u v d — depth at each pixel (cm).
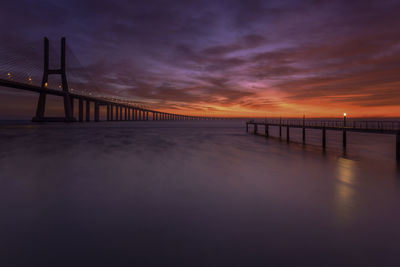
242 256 530
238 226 673
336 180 1180
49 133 4556
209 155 2002
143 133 4925
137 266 498
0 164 1532
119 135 4256
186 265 501
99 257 527
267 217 733
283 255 536
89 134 4381
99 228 659
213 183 1114
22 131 5125
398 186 1075
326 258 526
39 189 1005
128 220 709
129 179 1175
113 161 1666
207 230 649
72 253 541
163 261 514
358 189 1027
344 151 2298
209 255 535
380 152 2225
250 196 930
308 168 1475
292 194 957
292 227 668
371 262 513
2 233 629
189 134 4762
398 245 577
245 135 4566
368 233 635
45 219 715
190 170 1394
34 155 1911
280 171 1382
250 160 1764
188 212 770
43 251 548
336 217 734
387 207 818
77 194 942
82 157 1830
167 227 665
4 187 1031
